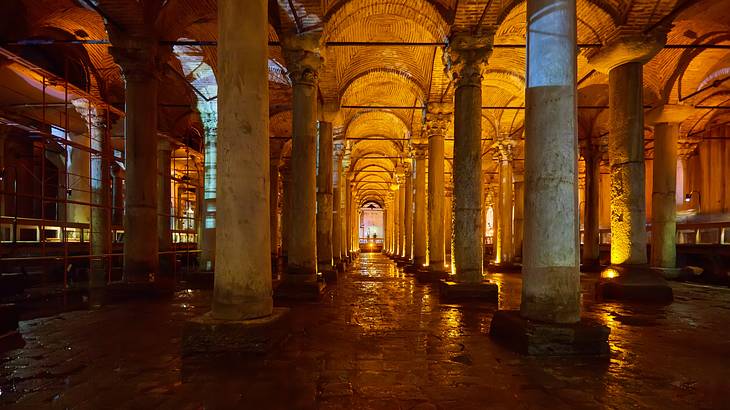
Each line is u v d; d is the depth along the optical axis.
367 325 7.05
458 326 6.97
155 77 10.25
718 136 19.86
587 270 18.89
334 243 20.34
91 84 14.24
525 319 5.59
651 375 4.57
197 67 14.98
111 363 4.92
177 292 11.35
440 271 14.52
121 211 21.95
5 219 12.94
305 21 10.12
